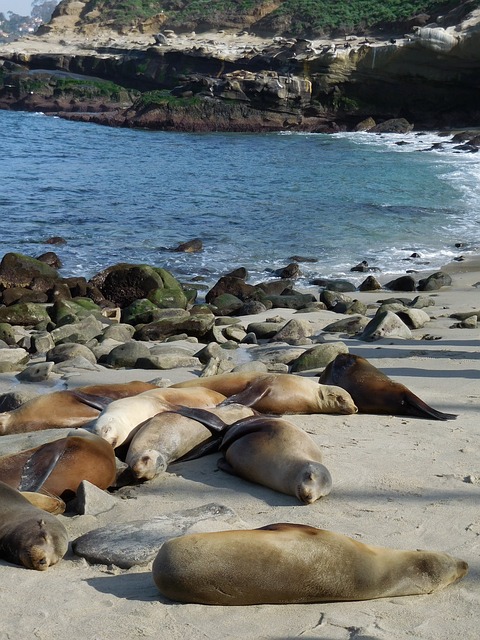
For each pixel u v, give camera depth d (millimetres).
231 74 58250
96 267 18453
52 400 6512
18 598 3857
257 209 25438
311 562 3697
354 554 3791
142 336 12141
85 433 5523
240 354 9984
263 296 15484
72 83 70500
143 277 15969
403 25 67188
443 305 14195
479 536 4566
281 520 4809
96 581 4023
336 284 16797
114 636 3488
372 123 56031
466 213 24859
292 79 56188
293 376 7180
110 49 80812
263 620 3598
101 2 98188
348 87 56375
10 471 5129
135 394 6914
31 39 94438
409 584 3832
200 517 4645
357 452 6090
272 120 56812
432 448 6195
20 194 28016
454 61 53219
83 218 23922
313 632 3508
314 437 6465
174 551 3711
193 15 87625
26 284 16406
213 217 24156
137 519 4895
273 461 5355
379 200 26781
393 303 13523
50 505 4887
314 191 28672
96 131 55469
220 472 5746
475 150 42094
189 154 41438
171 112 57344
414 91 55406
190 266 18656
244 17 84000
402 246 20734
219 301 14992
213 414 6207
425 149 43500
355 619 3621
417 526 4707
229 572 3650
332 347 9211
